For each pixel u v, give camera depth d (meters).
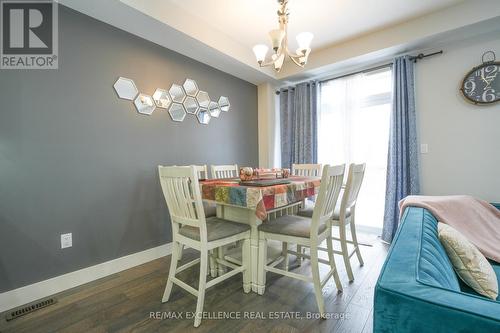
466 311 0.58
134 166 2.33
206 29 2.56
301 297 1.71
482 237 1.72
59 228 1.86
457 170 2.59
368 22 2.57
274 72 3.60
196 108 2.96
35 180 1.75
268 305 1.61
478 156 2.48
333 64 3.13
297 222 1.76
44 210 1.79
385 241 2.81
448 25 2.35
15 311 1.58
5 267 1.62
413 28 2.54
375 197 3.15
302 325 1.42
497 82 2.36
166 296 1.66
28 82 1.74
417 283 0.71
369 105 3.18
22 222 1.69
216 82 3.23
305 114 3.62
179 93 2.75
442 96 2.66
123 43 2.26
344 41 2.98
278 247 2.64
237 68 3.23
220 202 1.64
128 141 2.29
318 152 3.56
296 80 3.74
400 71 2.82
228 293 1.76
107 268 2.11
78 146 1.97
